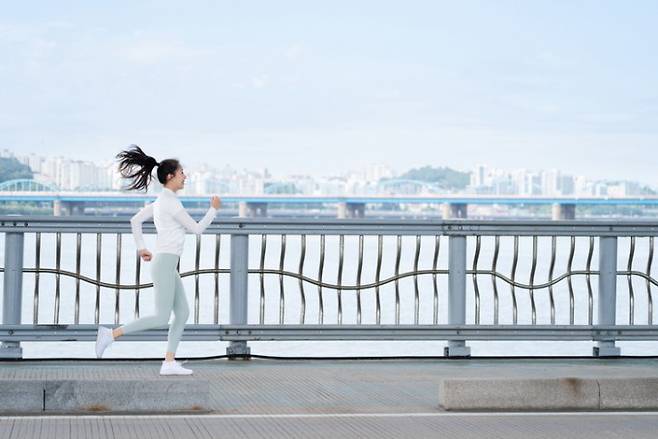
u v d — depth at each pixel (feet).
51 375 32.01
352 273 129.90
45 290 98.12
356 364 35.99
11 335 35.42
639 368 35.32
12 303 35.60
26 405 25.84
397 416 26.22
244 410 26.89
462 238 37.81
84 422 24.85
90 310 76.79
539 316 75.92
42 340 35.60
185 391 26.45
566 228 38.32
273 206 556.10
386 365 35.78
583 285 110.52
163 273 31.53
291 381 31.89
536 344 60.95
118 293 36.45
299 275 37.29
